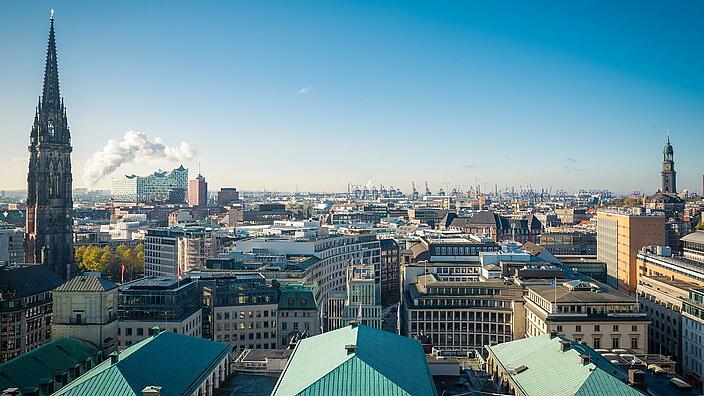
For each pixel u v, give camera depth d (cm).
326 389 9688
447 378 13550
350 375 9956
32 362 13962
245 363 14088
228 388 12800
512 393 12188
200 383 11500
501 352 14012
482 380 13712
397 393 9531
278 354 14838
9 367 13288
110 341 18038
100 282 18012
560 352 12381
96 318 17762
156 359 11325
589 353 13000
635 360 15350
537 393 11181
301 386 10019
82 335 17688
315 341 12744
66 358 14912
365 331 12475
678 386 13325
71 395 9825
